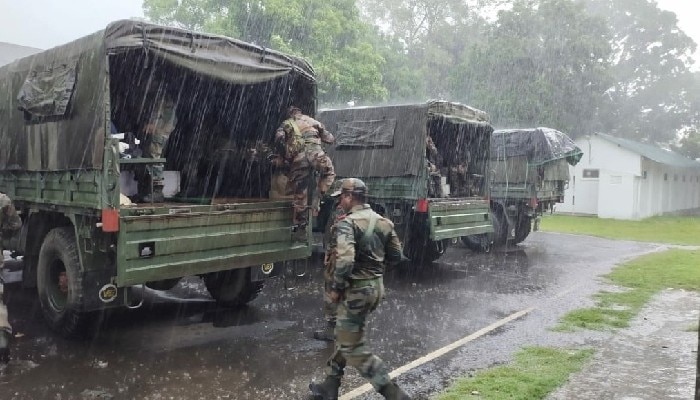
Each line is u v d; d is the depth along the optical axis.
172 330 5.82
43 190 5.63
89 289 5.00
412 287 8.47
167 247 4.90
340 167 9.76
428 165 9.34
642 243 14.62
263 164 7.09
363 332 3.81
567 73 23.53
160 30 5.02
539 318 6.61
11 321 5.92
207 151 7.62
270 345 5.39
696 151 31.31
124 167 6.30
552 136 13.29
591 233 17.02
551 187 14.20
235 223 5.47
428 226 8.88
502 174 13.33
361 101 18.12
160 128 6.27
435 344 5.57
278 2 16.03
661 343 5.57
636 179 22.52
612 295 7.90
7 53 17.38
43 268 5.56
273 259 5.85
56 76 5.31
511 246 13.62
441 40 31.00
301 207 6.04
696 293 8.03
